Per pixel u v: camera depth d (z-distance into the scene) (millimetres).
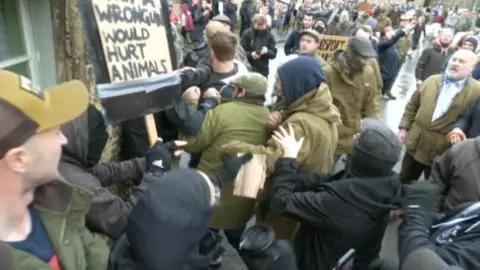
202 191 1146
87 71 2703
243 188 2170
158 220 1073
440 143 3650
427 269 1403
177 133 2889
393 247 3691
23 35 2297
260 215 2676
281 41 17141
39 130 1072
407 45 9500
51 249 1206
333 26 8000
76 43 2570
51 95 1143
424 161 3785
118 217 1636
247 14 12445
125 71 2035
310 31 4316
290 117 2443
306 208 2018
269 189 2389
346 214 1947
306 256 2160
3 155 1017
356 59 3635
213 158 2549
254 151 2219
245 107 2553
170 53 2314
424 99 3727
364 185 1932
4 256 896
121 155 3068
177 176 1163
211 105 2865
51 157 1123
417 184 1942
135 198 1790
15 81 1044
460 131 3254
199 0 11617
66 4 2449
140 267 1127
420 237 1626
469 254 1521
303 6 15000
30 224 1175
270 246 1667
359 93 3766
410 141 3865
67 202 1257
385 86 8031
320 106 2443
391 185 1965
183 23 10320
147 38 2168
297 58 2490
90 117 1807
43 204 1217
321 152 2426
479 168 2309
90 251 1371
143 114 2123
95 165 2049
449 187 2475
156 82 2191
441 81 3660
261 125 2568
